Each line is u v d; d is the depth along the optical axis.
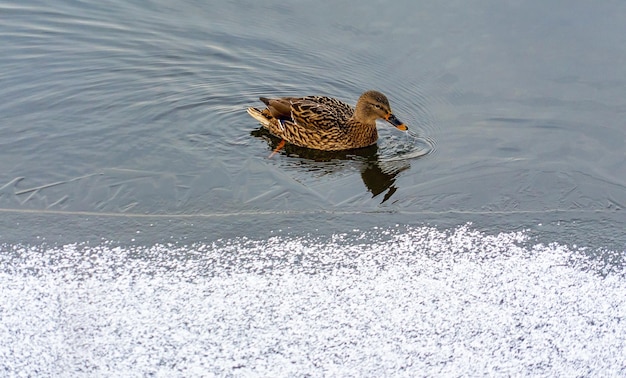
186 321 5.54
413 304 5.61
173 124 6.27
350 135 6.22
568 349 5.52
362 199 5.96
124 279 5.64
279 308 5.59
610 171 6.07
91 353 5.46
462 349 5.51
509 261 5.75
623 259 5.76
